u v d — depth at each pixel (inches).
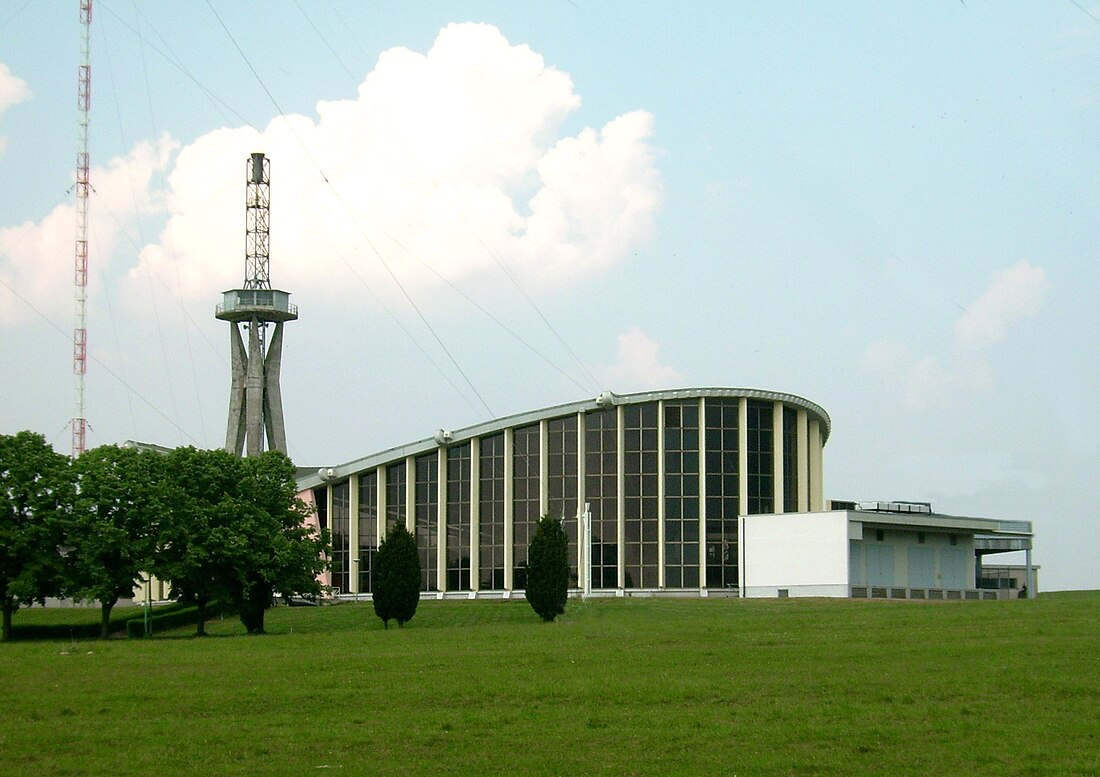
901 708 1582.2
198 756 1412.4
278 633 3454.7
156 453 3644.2
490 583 4827.8
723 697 1672.0
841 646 2110.0
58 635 3754.9
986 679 1740.9
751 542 4375.0
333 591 4879.4
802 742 1422.2
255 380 5575.8
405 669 1958.7
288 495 3585.1
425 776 1314.0
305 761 1385.3
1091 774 1274.6
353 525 5004.9
